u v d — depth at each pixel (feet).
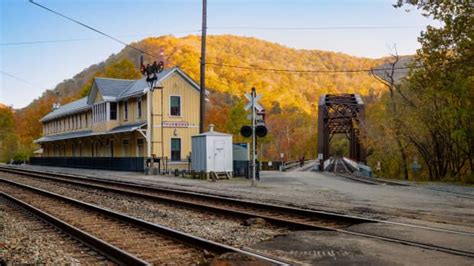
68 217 42.63
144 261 23.47
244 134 78.28
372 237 30.45
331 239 30.07
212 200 54.90
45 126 240.53
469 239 29.63
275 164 189.98
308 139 390.01
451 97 102.06
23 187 76.33
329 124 215.72
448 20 93.50
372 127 162.30
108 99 151.12
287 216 41.70
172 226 36.88
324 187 76.13
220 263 23.45
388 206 48.91
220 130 265.75
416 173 135.33
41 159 224.94
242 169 101.14
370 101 289.94
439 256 25.09
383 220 37.76
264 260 24.11
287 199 56.54
